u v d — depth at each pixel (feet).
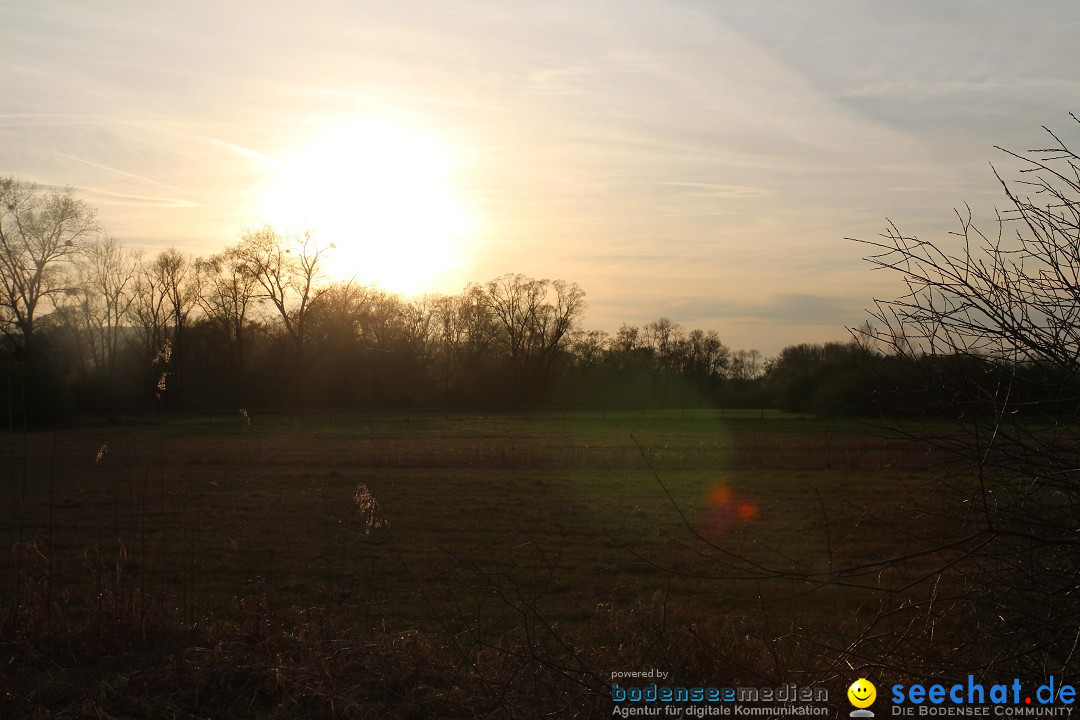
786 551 40.68
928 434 14.94
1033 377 14.42
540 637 23.34
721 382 322.75
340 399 226.79
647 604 28.76
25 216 142.10
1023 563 14.48
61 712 17.19
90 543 44.60
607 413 251.60
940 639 16.19
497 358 291.79
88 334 159.22
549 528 53.31
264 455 105.70
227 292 211.20
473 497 69.21
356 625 25.50
